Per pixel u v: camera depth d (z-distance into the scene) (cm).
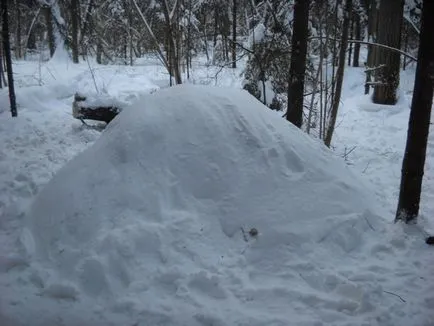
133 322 390
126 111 609
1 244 509
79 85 1498
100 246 462
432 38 506
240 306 411
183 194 518
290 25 1073
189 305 409
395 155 940
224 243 486
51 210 524
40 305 411
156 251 463
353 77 2203
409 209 546
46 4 1822
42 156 821
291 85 808
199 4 2141
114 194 512
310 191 537
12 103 1082
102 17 2675
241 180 527
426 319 394
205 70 1867
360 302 411
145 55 3139
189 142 551
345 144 1050
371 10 1995
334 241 500
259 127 577
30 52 3070
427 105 523
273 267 465
